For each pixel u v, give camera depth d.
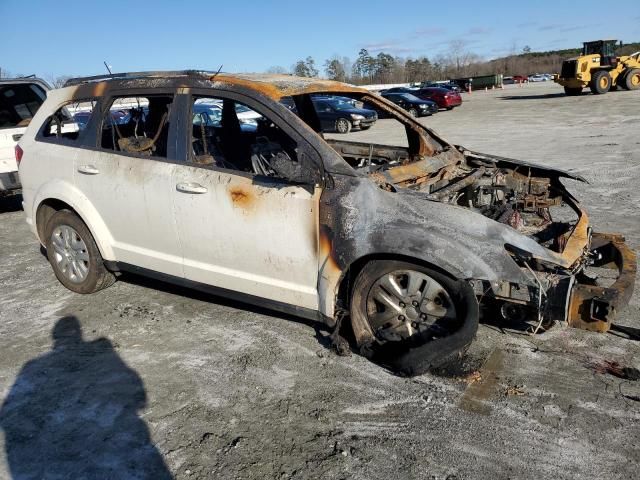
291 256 3.59
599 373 3.39
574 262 3.43
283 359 3.73
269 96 3.70
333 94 4.38
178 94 4.04
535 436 2.88
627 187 8.18
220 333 4.14
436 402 3.20
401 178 3.76
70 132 4.82
